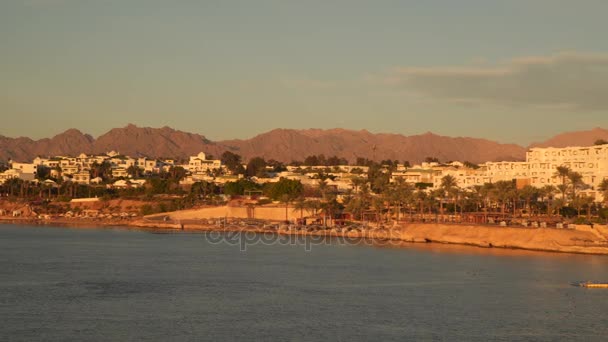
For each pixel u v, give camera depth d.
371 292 139.25
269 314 118.25
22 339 100.69
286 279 156.25
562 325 111.69
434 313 119.62
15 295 133.00
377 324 111.69
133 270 169.88
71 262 184.88
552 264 180.00
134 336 102.94
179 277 158.62
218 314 117.88
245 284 149.00
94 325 109.19
